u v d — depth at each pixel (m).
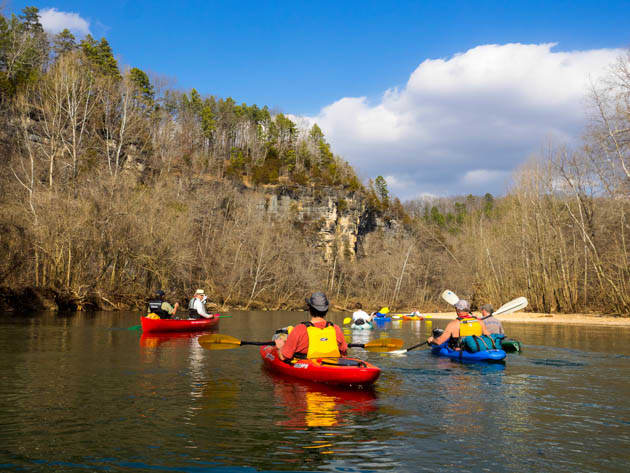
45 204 25.25
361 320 16.23
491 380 5.78
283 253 50.38
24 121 34.28
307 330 5.84
